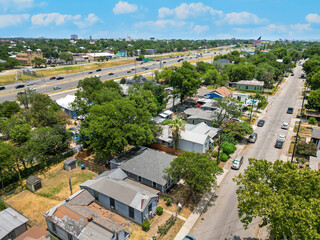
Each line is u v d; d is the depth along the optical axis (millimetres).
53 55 199875
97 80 64250
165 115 62969
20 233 25125
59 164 41500
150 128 43906
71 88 100688
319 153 40031
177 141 43656
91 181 32500
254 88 96438
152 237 25266
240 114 53219
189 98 82750
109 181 31062
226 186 34875
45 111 53000
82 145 46844
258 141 50844
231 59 162625
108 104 40188
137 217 27188
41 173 38625
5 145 34812
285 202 17719
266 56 149375
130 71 141875
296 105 77562
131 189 29141
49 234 24094
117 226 23984
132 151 41156
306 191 18641
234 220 28141
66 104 68438
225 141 45219
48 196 32625
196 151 44250
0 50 184625
